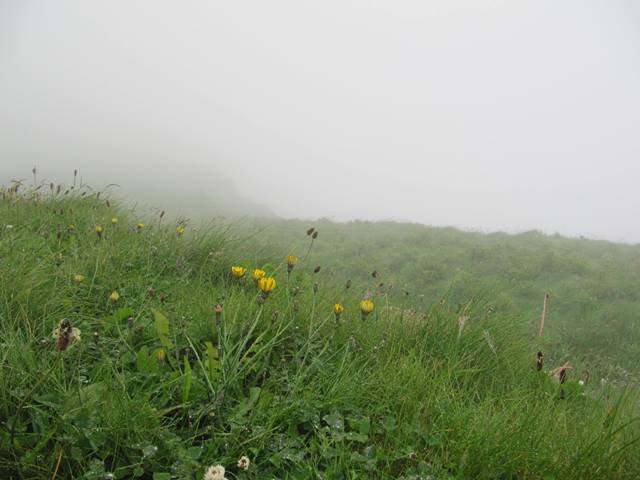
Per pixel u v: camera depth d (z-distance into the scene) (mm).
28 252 3035
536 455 1771
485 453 1748
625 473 1746
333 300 3420
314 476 1628
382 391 2170
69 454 1473
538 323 8359
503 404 2203
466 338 3035
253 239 4980
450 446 1820
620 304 10258
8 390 1567
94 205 5094
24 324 2117
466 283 10961
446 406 2072
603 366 6402
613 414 2154
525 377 2900
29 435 1475
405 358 2545
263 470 1629
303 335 2693
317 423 1887
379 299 3803
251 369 2174
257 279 2646
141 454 1523
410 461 1764
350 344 2617
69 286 2664
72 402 1603
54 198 5059
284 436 1765
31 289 2352
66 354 1919
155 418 1617
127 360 2094
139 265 3520
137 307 2729
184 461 1518
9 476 1369
